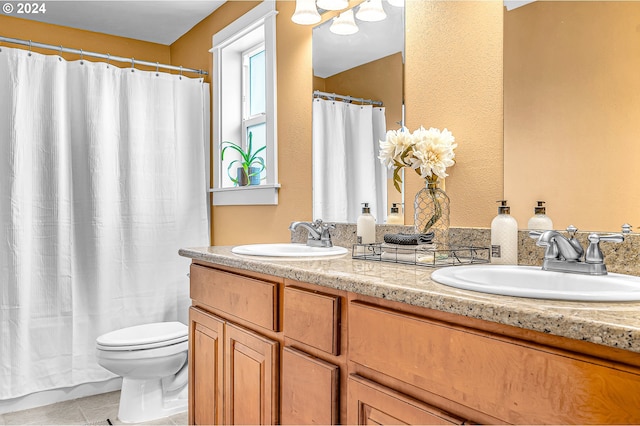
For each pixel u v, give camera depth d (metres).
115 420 2.22
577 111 1.19
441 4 1.54
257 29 2.49
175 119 2.73
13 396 2.27
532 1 1.30
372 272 1.13
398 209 1.68
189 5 2.71
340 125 1.92
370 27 1.80
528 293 0.78
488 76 1.41
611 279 0.93
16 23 2.78
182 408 2.33
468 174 1.46
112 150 2.54
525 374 0.70
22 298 2.29
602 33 1.14
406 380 0.89
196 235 2.79
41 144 2.35
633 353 0.60
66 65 2.44
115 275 2.54
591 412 0.62
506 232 1.25
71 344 2.43
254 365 1.38
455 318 0.82
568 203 1.21
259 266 1.35
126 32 3.10
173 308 2.70
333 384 1.08
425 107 1.59
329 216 1.97
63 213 2.39
